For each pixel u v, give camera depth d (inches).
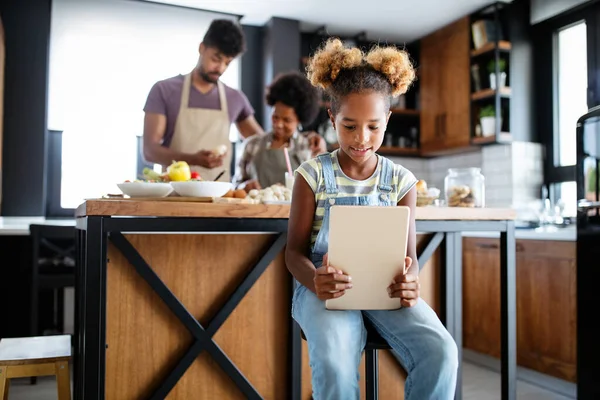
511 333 81.3
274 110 116.9
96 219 60.9
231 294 70.9
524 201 150.3
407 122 188.2
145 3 153.8
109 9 151.3
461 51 160.4
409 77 51.2
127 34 153.1
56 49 147.9
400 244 45.4
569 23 144.4
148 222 63.1
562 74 149.1
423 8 155.1
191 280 69.4
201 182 69.7
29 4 146.8
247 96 170.2
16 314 133.7
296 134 121.0
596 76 136.4
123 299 65.9
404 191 53.7
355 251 45.4
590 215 76.6
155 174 78.7
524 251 119.7
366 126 48.0
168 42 156.9
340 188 52.1
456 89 162.2
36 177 147.6
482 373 120.2
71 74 149.5
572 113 146.1
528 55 152.9
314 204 52.4
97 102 152.0
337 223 44.6
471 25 158.2
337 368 44.3
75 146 155.3
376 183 52.9
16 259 133.1
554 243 111.5
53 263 130.5
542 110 152.7
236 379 70.1
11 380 113.0
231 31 110.9
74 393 83.4
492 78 149.7
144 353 67.0
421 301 51.0
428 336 46.4
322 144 119.9
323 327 46.1
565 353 108.3
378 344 49.0
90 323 60.0
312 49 170.6
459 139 160.2
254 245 72.7
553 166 150.0
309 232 52.2
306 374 76.5
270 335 73.9
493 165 156.3
